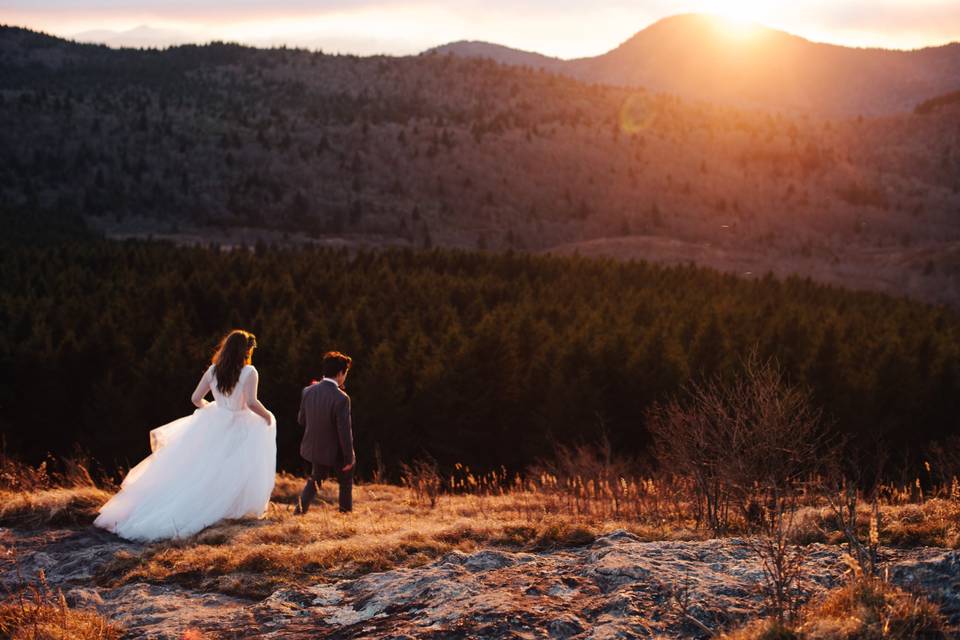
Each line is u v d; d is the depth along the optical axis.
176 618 4.47
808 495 6.18
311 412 7.93
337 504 9.17
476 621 3.84
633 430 28.53
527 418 30.34
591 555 4.90
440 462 28.62
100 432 27.27
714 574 4.32
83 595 5.01
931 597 3.70
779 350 33.19
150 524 6.54
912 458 24.73
